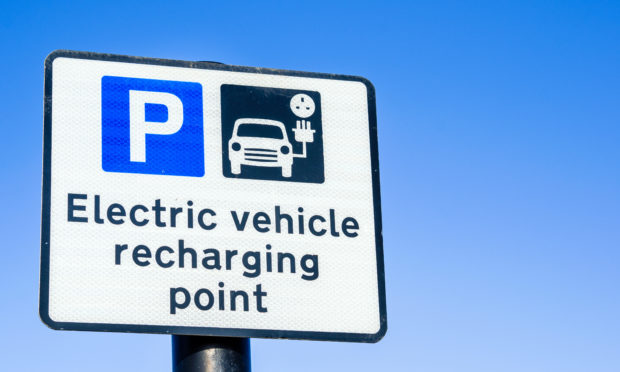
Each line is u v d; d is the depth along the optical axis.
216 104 4.64
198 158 4.53
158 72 4.63
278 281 4.42
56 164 4.38
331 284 4.48
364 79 4.86
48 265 4.22
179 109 4.59
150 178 4.45
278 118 4.69
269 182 4.56
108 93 4.55
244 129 4.63
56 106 4.47
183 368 4.29
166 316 4.26
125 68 4.60
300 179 4.60
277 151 4.62
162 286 4.30
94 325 4.19
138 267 4.30
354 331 4.44
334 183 4.64
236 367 4.31
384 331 4.47
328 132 4.73
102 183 4.39
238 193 4.52
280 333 4.35
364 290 4.51
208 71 4.69
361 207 4.64
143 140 4.50
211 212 4.46
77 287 4.22
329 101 4.78
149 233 4.36
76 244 4.28
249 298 4.36
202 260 4.37
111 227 4.34
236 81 4.70
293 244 4.49
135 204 4.39
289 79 4.77
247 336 4.31
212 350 4.30
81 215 4.32
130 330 4.21
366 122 4.79
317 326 4.40
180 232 4.39
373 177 4.70
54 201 4.32
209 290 4.34
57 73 4.53
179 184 4.47
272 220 4.51
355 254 4.55
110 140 4.47
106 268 4.27
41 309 4.16
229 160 4.56
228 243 4.42
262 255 4.44
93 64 4.57
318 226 4.55
